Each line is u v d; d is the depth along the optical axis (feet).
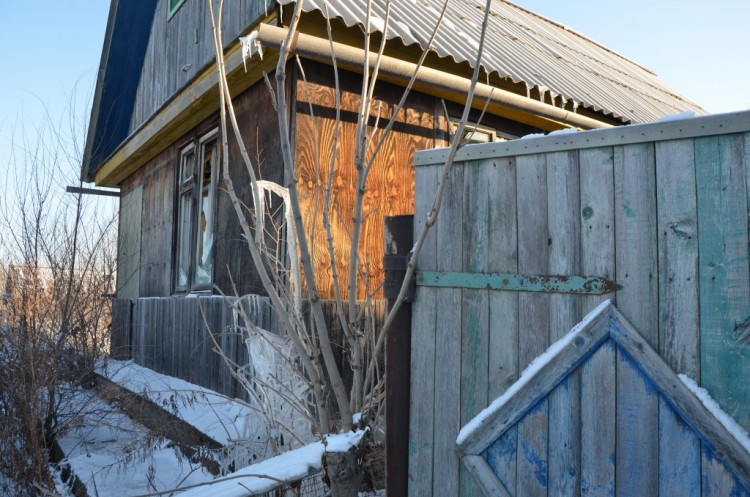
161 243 24.88
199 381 19.47
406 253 9.42
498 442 8.13
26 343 16.42
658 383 6.91
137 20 25.98
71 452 16.53
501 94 18.15
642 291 7.17
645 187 7.22
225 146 9.18
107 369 22.71
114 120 29.35
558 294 7.81
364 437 9.46
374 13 17.33
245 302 16.75
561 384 7.64
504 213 8.36
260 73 16.84
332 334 14.78
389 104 17.24
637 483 7.04
